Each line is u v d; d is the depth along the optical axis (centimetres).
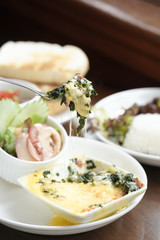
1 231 73
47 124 84
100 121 103
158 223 77
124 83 143
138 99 112
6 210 74
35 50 118
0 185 78
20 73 109
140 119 101
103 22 139
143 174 79
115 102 110
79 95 73
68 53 118
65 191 71
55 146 79
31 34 172
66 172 76
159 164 89
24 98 95
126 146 99
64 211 67
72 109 73
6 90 95
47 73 109
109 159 84
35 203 75
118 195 71
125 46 137
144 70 136
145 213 79
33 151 77
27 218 73
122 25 134
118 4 139
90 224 68
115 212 71
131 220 77
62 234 69
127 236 74
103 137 95
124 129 102
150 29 129
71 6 147
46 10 160
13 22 178
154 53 130
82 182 74
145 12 136
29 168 76
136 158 89
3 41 173
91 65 150
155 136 97
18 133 79
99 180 74
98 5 140
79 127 76
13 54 115
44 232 68
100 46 145
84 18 146
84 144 86
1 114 79
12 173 77
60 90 73
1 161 77
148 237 74
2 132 80
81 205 68
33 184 72
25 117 81
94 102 113
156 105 110
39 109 82
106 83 129
